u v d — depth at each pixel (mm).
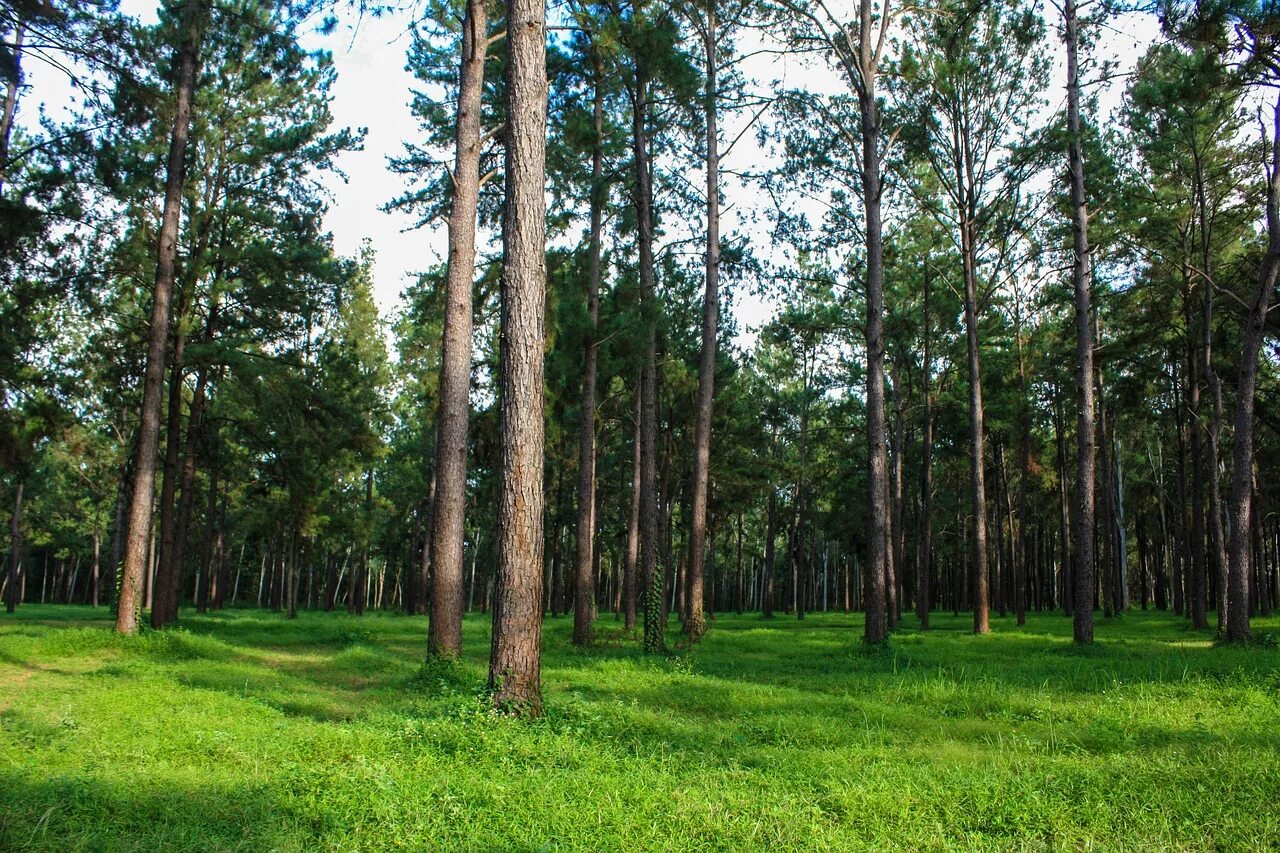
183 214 21734
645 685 11852
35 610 41750
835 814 5309
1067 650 17219
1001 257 24547
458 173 13945
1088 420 18438
